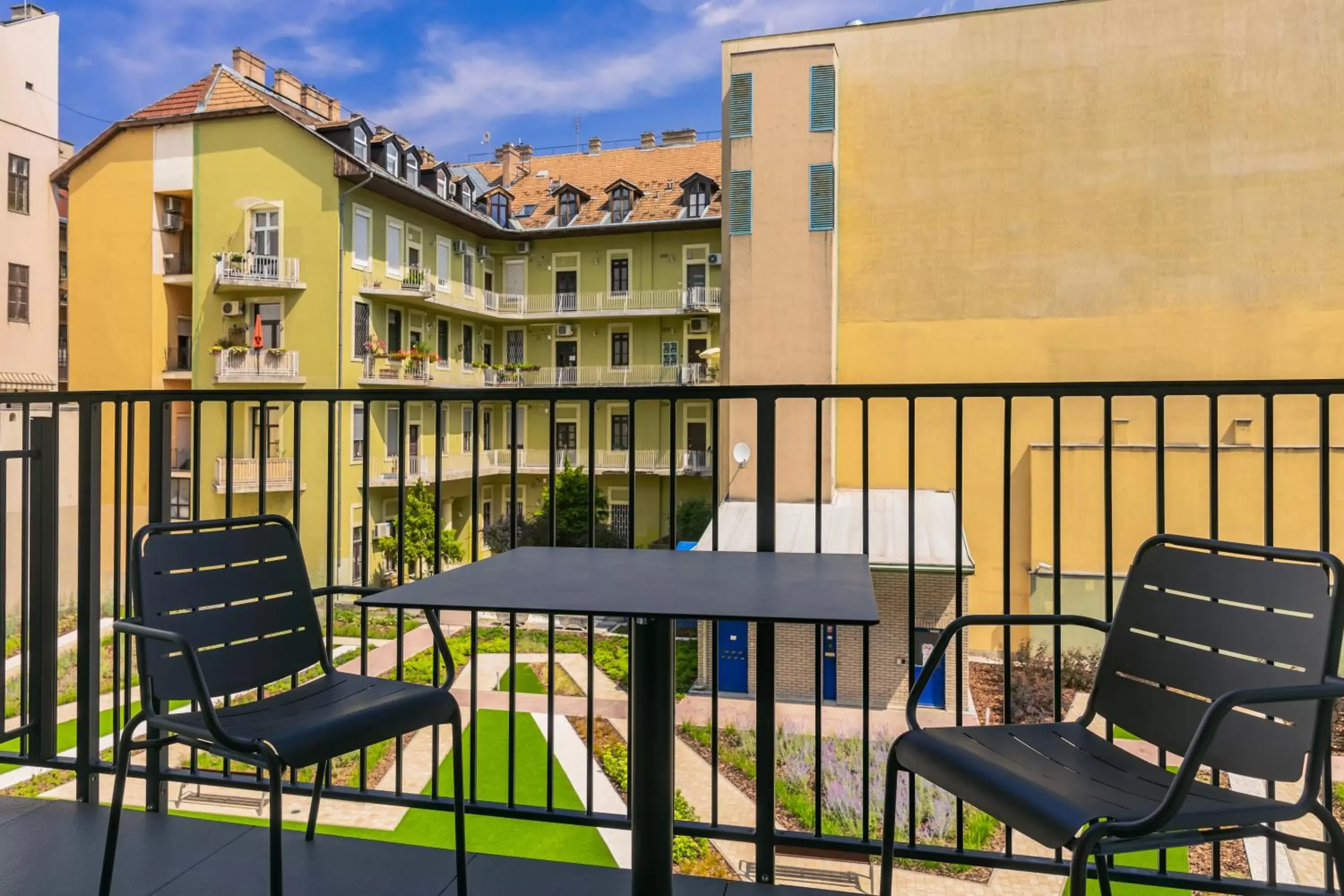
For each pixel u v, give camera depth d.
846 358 12.80
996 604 11.91
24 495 2.57
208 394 2.44
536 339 22.92
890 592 9.12
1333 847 1.33
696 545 5.84
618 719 8.98
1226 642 1.54
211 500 16.73
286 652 2.06
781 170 12.55
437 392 2.29
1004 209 12.39
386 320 18.47
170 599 1.87
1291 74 11.67
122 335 17.73
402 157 18.92
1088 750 1.64
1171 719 1.60
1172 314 11.97
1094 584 11.56
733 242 12.67
